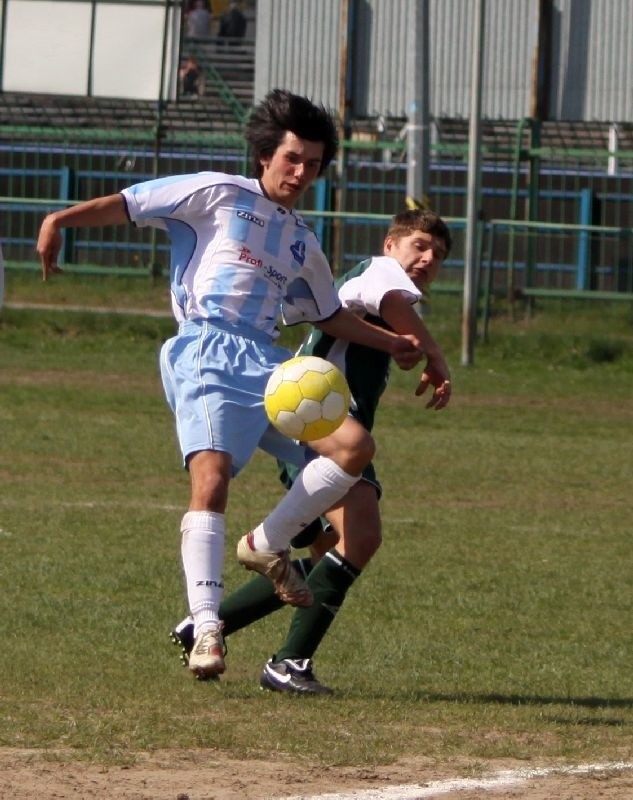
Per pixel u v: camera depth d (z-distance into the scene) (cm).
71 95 7950
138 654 1708
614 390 5334
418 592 2225
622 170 7900
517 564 2494
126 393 4784
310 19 8206
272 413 1388
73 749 1199
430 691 1573
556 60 7900
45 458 3506
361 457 1403
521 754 1241
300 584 1438
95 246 7244
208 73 9188
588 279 6384
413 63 5916
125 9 7881
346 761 1186
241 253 1441
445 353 5941
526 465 3700
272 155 1455
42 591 2106
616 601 2222
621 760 1230
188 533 1384
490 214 7531
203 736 1249
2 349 5750
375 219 6525
